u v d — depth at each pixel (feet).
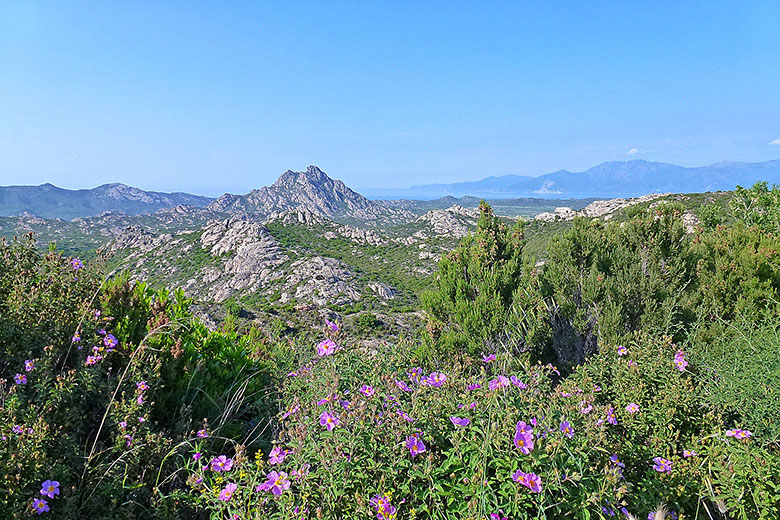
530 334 20.83
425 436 9.86
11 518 7.74
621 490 8.94
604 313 21.13
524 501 8.46
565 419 10.09
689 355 15.33
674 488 10.88
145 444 10.05
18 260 12.86
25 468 8.21
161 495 9.30
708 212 70.95
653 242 24.30
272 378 16.14
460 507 8.57
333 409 10.57
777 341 13.05
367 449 9.34
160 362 12.24
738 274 22.75
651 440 12.58
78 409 10.23
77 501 8.78
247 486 8.96
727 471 10.19
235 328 20.88
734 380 12.59
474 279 22.81
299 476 9.00
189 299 18.08
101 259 14.55
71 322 11.91
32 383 10.19
